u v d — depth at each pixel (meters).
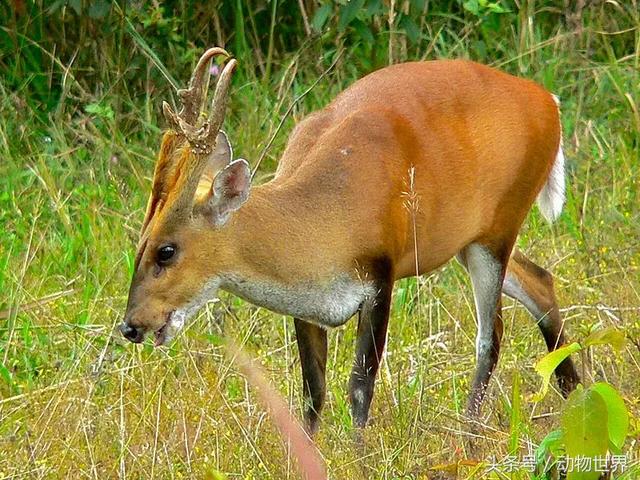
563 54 15.47
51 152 14.06
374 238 9.96
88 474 8.97
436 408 9.75
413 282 11.91
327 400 10.52
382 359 10.24
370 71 15.05
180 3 15.50
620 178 13.73
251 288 9.68
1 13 15.27
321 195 9.84
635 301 11.32
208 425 9.41
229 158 9.80
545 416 9.58
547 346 11.14
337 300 9.92
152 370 10.16
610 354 10.42
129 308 9.41
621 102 14.95
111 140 14.12
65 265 12.34
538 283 11.22
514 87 10.88
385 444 9.18
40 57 15.10
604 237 12.61
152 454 9.02
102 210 12.95
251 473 8.84
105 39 14.97
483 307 10.88
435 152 10.29
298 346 10.33
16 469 9.06
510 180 10.82
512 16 15.74
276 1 15.28
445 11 15.96
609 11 15.94
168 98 14.90
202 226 9.41
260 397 9.53
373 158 10.02
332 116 10.44
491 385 10.59
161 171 9.43
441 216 10.40
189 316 9.56
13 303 11.30
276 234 9.63
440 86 10.54
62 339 11.10
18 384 10.61
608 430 7.21
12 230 12.80
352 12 14.23
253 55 15.51
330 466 9.05
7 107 14.53
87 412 9.55
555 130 11.14
